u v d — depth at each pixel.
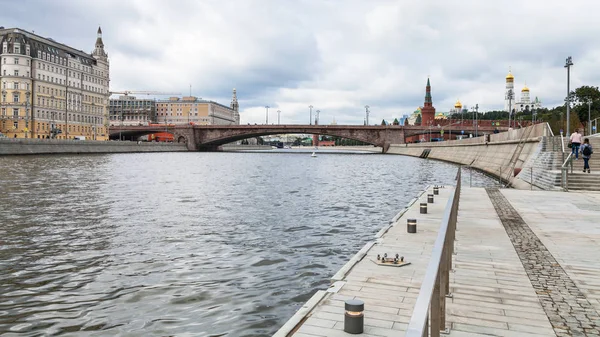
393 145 164.25
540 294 9.85
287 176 58.47
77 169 62.19
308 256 16.89
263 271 14.94
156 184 44.69
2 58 134.50
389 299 9.72
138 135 198.50
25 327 10.50
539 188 33.75
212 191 39.25
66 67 153.12
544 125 44.75
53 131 134.12
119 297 12.46
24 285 13.38
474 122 174.88
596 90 124.62
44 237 19.73
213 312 11.44
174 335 10.12
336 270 15.09
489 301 9.43
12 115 134.75
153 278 14.13
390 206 30.64
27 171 56.09
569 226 17.62
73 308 11.66
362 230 21.98
